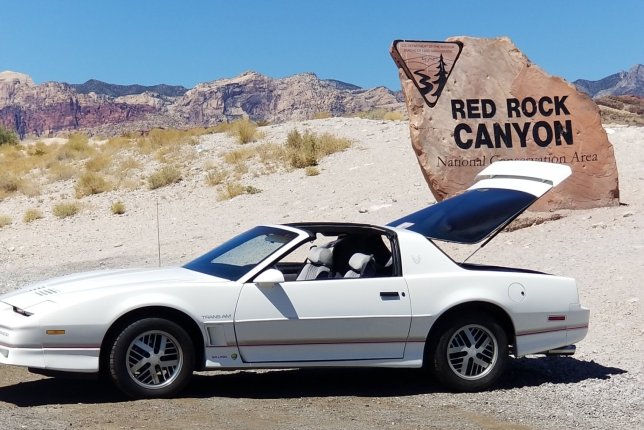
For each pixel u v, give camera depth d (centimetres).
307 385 816
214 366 736
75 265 1694
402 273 777
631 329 1007
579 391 792
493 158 1577
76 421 645
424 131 1565
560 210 1597
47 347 697
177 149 3127
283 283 750
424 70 1574
